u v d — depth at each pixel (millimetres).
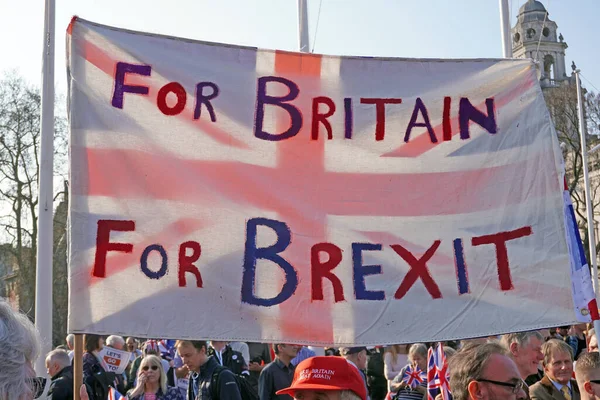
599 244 50781
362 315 4855
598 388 4969
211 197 4859
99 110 4801
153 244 4719
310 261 4887
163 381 7984
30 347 2146
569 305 4941
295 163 5027
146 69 4926
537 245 5008
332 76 5180
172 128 4898
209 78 5027
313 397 3641
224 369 6172
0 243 39156
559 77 84312
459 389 3516
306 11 11125
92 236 4652
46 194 9938
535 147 5148
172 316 4660
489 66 5273
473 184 5113
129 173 4777
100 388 7348
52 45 10109
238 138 4984
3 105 39188
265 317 4762
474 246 5016
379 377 11992
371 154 5117
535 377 6309
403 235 5008
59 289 38312
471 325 4898
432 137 5168
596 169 49719
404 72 5250
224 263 4789
